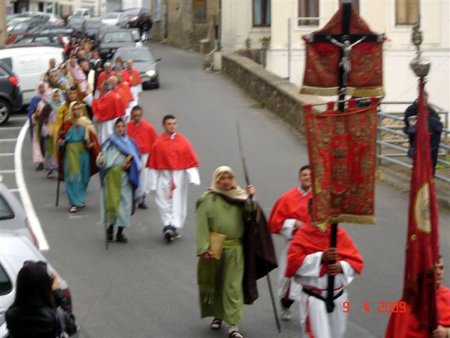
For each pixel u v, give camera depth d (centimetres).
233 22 3612
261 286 1062
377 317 938
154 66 3039
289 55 3047
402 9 3094
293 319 948
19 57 2659
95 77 2689
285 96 2253
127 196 1243
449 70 3091
